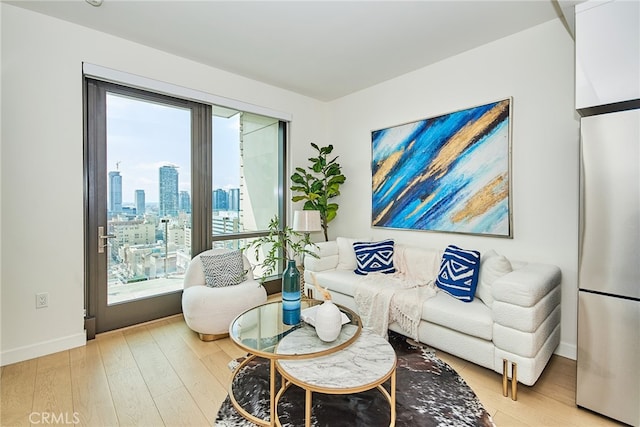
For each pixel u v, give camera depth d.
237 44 2.75
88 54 2.49
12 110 2.19
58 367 2.14
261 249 3.89
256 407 1.74
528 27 2.44
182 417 1.66
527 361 1.74
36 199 2.29
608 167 1.59
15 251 2.21
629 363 1.57
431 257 2.86
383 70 3.27
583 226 1.68
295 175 3.76
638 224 1.52
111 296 2.78
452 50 2.82
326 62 3.09
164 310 3.07
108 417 1.65
